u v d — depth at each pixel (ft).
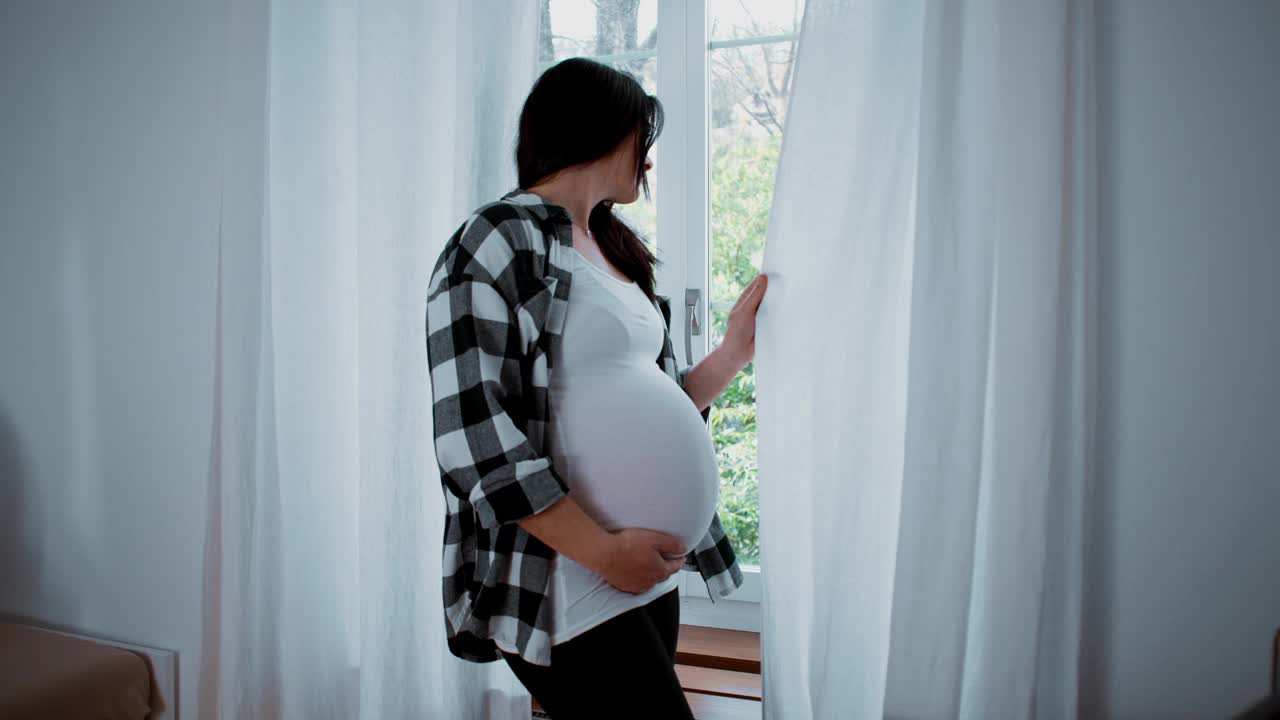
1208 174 3.93
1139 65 4.00
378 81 4.61
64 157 5.81
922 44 3.93
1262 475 3.92
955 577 3.86
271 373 4.92
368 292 4.62
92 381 5.81
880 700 4.17
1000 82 3.77
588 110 3.31
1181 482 4.04
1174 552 4.07
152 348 5.65
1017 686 3.85
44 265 5.89
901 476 4.14
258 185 4.79
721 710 4.86
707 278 5.57
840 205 4.08
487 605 3.05
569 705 3.07
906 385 4.16
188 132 5.47
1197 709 4.08
